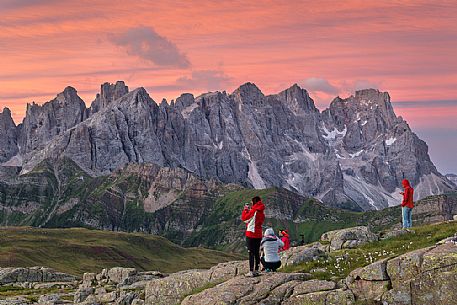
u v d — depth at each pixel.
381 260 35.75
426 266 33.28
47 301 79.06
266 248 42.00
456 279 32.00
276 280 38.66
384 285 34.62
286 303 36.50
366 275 35.50
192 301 40.38
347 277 36.69
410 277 33.84
